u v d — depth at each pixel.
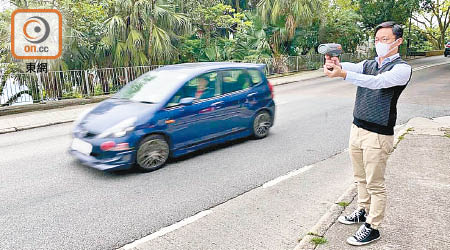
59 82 11.33
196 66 6.12
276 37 20.59
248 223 3.55
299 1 19.55
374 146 2.74
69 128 8.38
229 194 4.29
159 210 3.87
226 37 20.19
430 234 2.99
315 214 3.73
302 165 5.30
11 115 9.90
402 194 3.81
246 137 6.73
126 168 4.90
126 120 4.91
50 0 12.06
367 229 2.89
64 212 3.85
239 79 6.35
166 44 13.95
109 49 13.50
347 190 4.02
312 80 18.14
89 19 13.27
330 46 2.50
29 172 5.12
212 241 3.22
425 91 12.60
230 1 21.55
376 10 28.25
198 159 5.63
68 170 5.19
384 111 2.68
